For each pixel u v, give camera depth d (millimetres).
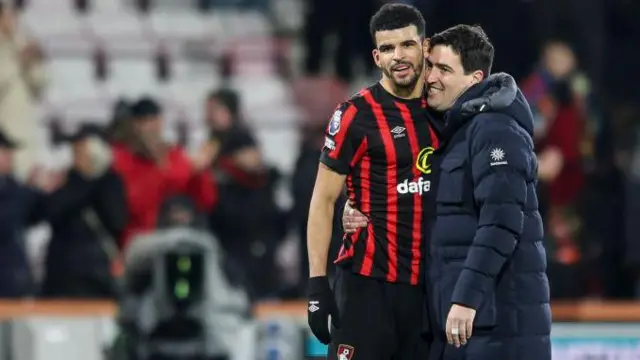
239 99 34938
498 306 19500
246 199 33562
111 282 32344
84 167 32469
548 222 34844
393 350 20625
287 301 32438
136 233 33125
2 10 37844
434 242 20016
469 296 18969
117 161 33312
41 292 32500
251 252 33500
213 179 33656
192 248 26609
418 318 20578
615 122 40844
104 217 32438
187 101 41281
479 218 19391
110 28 42375
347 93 42906
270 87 42344
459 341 19203
